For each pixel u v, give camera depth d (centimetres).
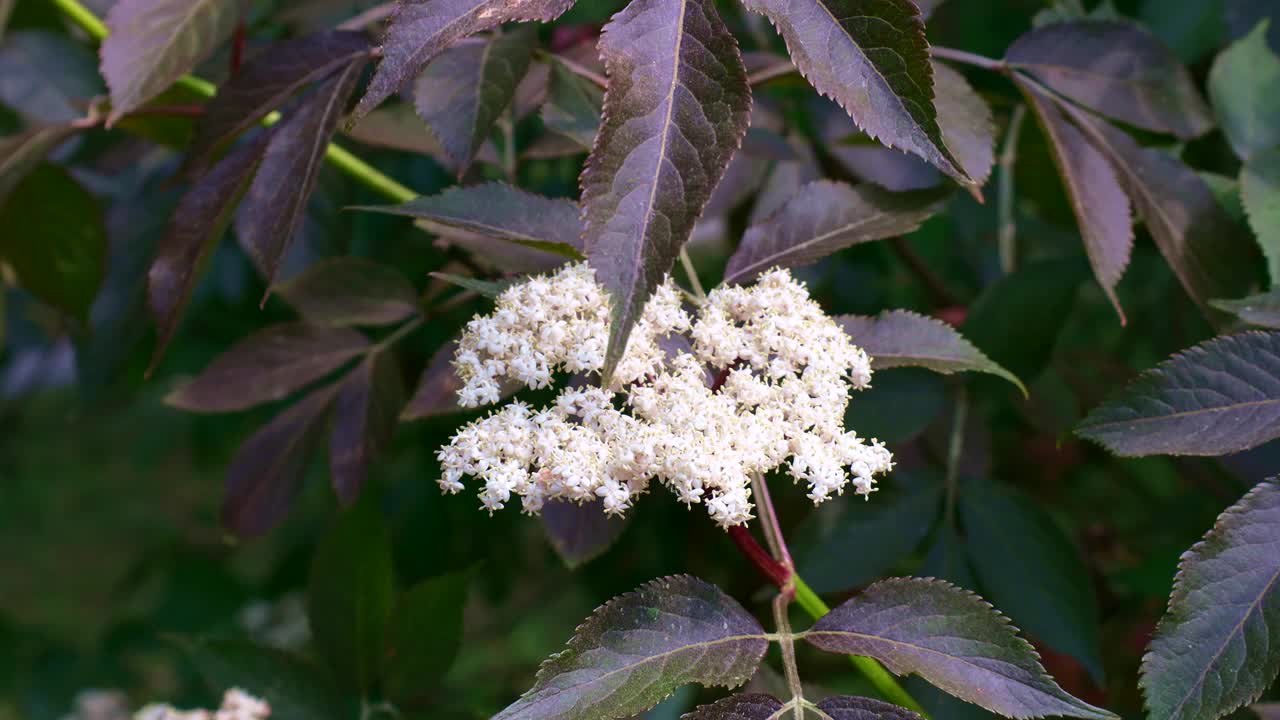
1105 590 105
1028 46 90
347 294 93
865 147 108
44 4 124
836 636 73
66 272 106
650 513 130
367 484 91
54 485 257
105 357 119
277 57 85
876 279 142
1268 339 76
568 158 129
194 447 171
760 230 82
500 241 86
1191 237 88
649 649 71
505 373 75
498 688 163
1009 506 89
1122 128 97
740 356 76
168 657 167
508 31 87
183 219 85
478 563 90
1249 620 72
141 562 176
